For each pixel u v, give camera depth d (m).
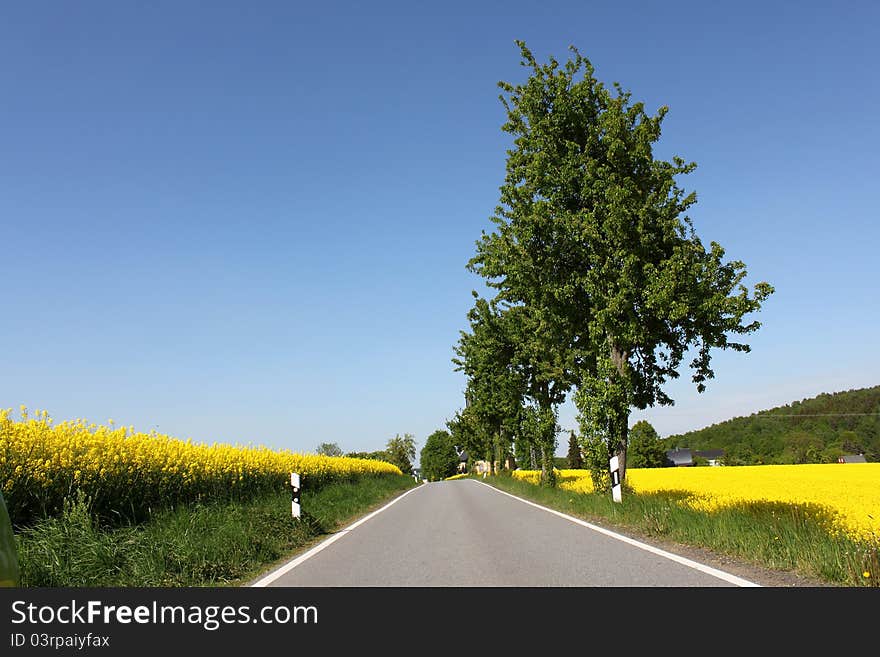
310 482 23.69
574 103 18.81
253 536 10.02
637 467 101.88
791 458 109.19
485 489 33.50
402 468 143.62
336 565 8.51
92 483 9.94
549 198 18.84
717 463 119.25
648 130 17.78
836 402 131.50
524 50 19.11
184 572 7.48
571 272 18.88
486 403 46.88
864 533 8.10
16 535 7.26
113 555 7.39
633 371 18.64
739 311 15.42
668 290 15.75
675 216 17.56
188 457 13.95
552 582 6.71
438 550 9.59
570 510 16.77
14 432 8.92
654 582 6.51
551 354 27.33
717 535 8.94
